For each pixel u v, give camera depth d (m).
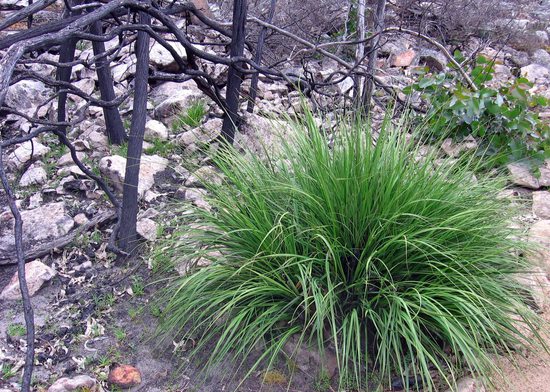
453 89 4.95
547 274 3.50
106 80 4.40
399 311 2.73
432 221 2.98
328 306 2.90
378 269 2.95
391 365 2.87
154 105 5.12
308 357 2.88
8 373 2.81
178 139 4.66
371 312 2.79
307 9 6.49
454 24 7.37
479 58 5.13
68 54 4.09
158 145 4.61
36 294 3.30
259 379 2.83
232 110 4.22
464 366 2.85
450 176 3.34
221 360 2.91
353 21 6.63
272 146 3.58
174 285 3.07
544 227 3.80
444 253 2.78
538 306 3.24
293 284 2.92
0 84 2.03
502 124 4.64
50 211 3.81
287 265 2.82
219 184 3.55
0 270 3.47
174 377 2.85
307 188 3.14
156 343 3.01
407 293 2.82
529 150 4.62
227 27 6.07
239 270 2.76
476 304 2.80
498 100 4.63
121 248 3.52
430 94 4.92
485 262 3.07
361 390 2.77
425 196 3.04
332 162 3.23
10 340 3.01
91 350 2.97
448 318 2.74
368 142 3.12
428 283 2.89
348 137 3.20
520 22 8.02
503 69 6.86
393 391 2.78
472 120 4.62
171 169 4.35
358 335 2.64
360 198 2.98
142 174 4.20
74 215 3.87
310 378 2.83
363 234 2.99
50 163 4.40
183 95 4.98
